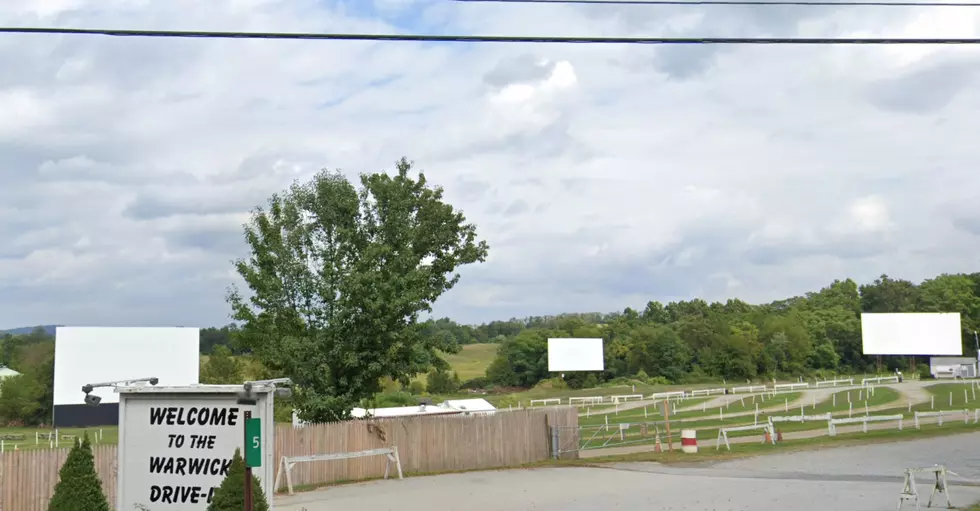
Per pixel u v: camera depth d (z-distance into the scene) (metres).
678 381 121.00
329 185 30.39
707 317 139.75
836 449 33.44
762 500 20.28
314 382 29.25
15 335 106.25
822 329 135.00
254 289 30.34
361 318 28.77
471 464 30.58
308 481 25.25
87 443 12.63
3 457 19.69
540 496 22.08
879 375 120.94
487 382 119.00
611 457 33.25
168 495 12.45
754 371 123.69
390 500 21.67
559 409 34.28
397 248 31.23
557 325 157.75
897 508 18.64
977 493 21.02
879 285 158.25
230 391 12.40
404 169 32.38
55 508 12.23
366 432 27.33
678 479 25.30
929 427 41.81
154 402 12.64
